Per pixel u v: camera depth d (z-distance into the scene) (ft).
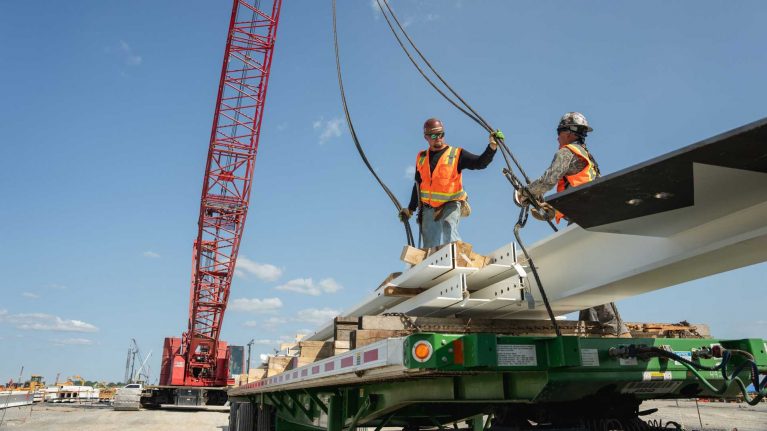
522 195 11.75
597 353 8.70
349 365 10.62
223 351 102.37
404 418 16.79
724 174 7.35
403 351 8.20
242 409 26.12
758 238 8.51
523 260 13.41
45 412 82.17
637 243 10.81
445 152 17.99
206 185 94.84
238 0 90.79
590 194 7.97
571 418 9.75
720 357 8.97
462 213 18.02
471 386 10.09
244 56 92.48
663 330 13.47
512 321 11.89
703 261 9.91
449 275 12.86
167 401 95.91
